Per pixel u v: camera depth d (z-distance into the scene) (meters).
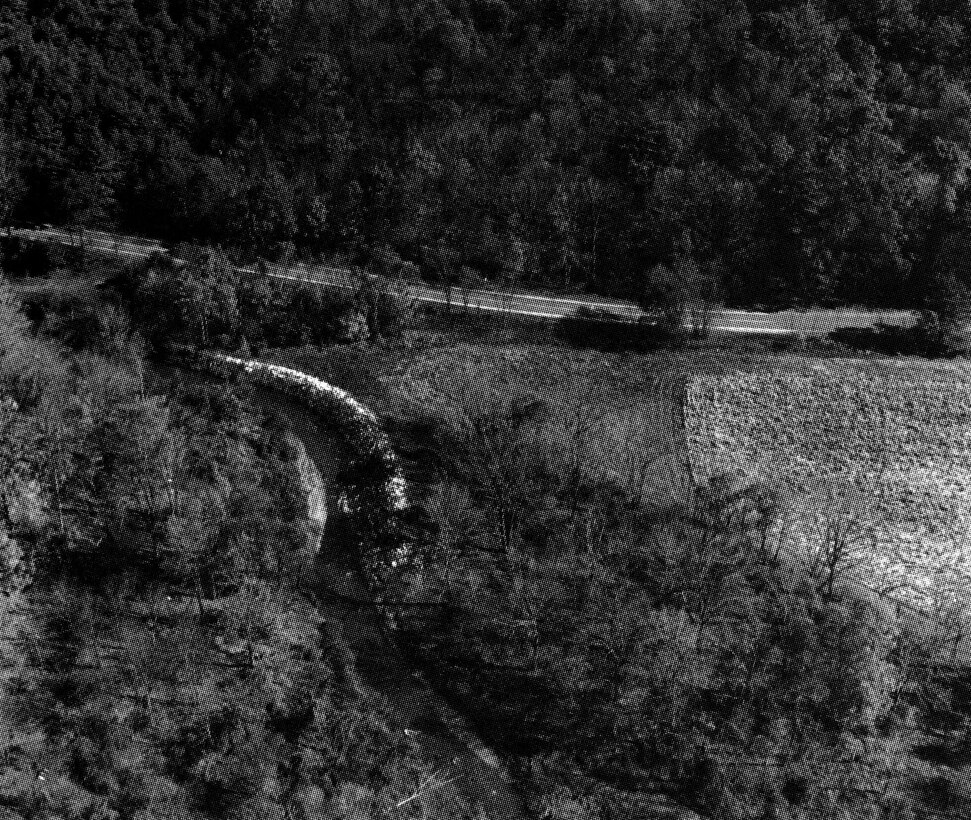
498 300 140.62
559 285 145.62
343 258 145.00
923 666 90.19
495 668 82.00
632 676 78.06
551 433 112.19
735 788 72.75
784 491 114.25
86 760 63.69
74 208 143.25
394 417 111.44
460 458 100.62
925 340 136.38
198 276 125.88
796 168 152.88
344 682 77.88
